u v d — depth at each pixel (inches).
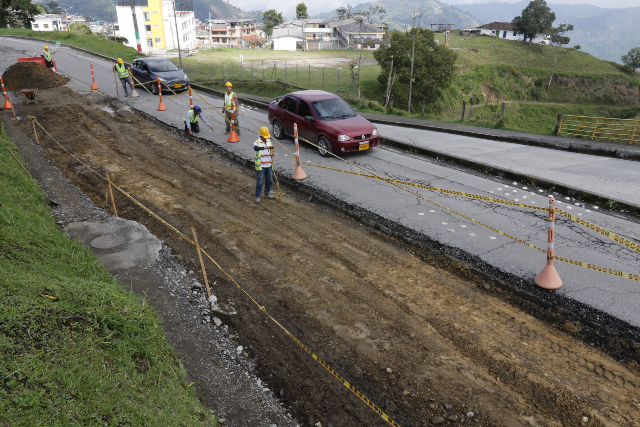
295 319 219.9
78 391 122.4
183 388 160.2
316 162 466.6
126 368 145.9
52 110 663.8
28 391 114.0
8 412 105.9
